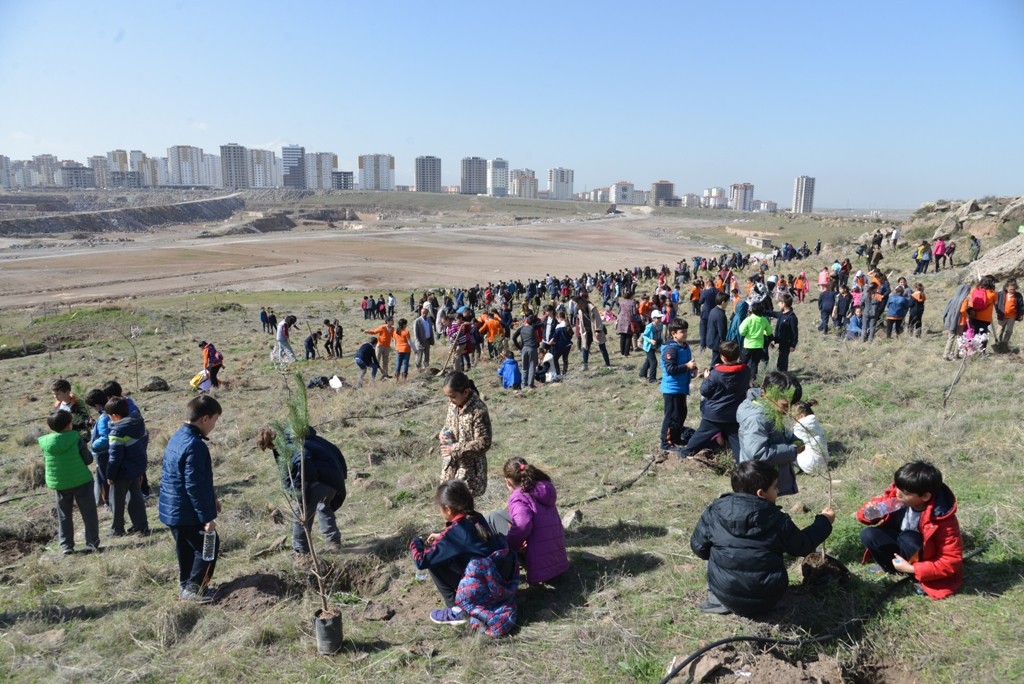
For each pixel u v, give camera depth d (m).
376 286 62.59
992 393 10.40
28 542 8.18
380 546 6.67
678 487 7.79
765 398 6.23
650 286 46.34
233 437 12.62
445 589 5.14
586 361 17.05
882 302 18.47
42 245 104.44
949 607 4.54
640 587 5.32
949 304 13.58
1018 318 13.66
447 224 172.00
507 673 4.34
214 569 6.03
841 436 9.11
